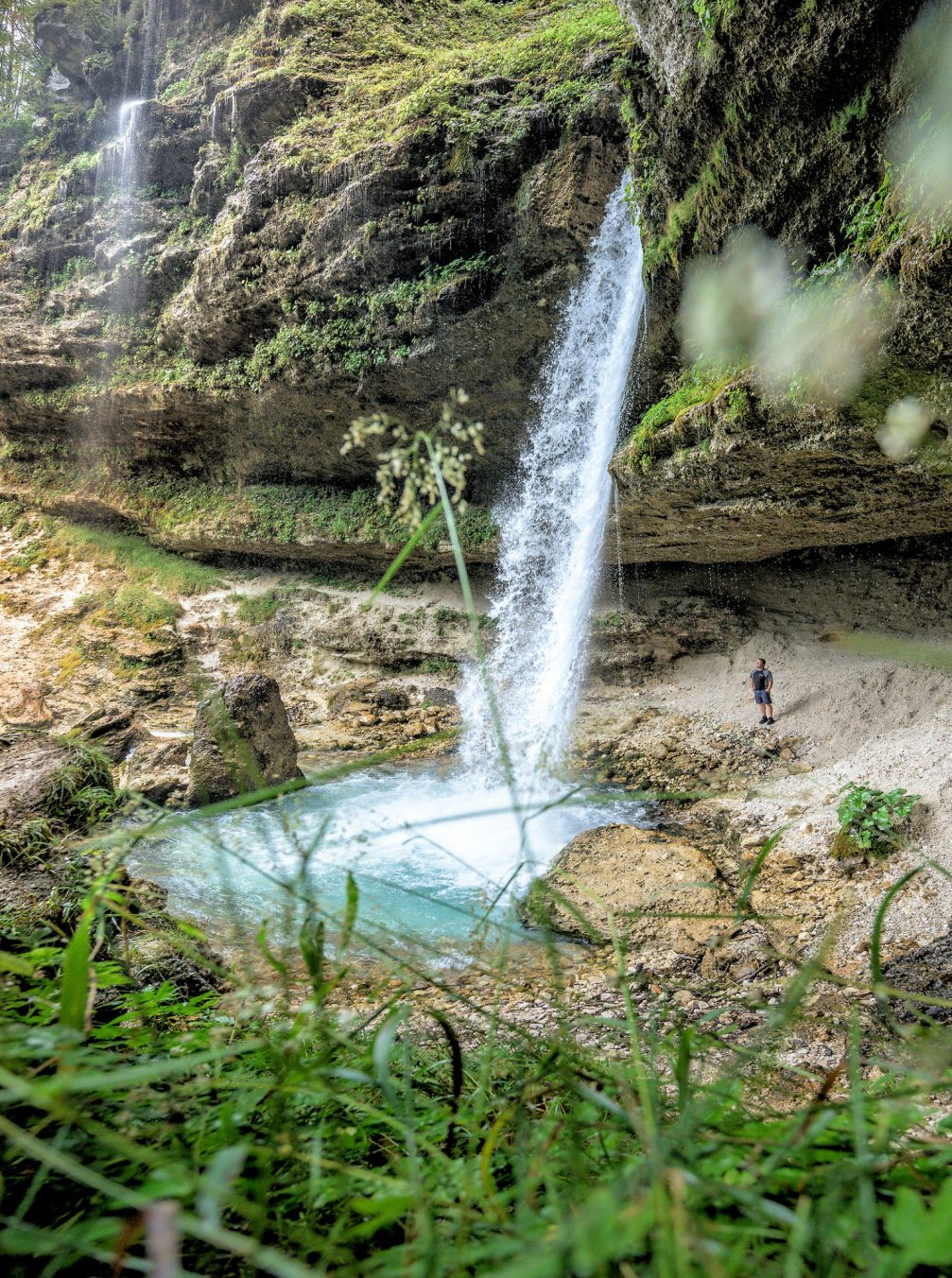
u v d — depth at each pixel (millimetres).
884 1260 718
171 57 28719
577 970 7789
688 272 12453
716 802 13156
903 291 8297
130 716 17625
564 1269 709
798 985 1290
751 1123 1184
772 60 9336
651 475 13992
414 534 1206
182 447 26125
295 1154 1079
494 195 17109
